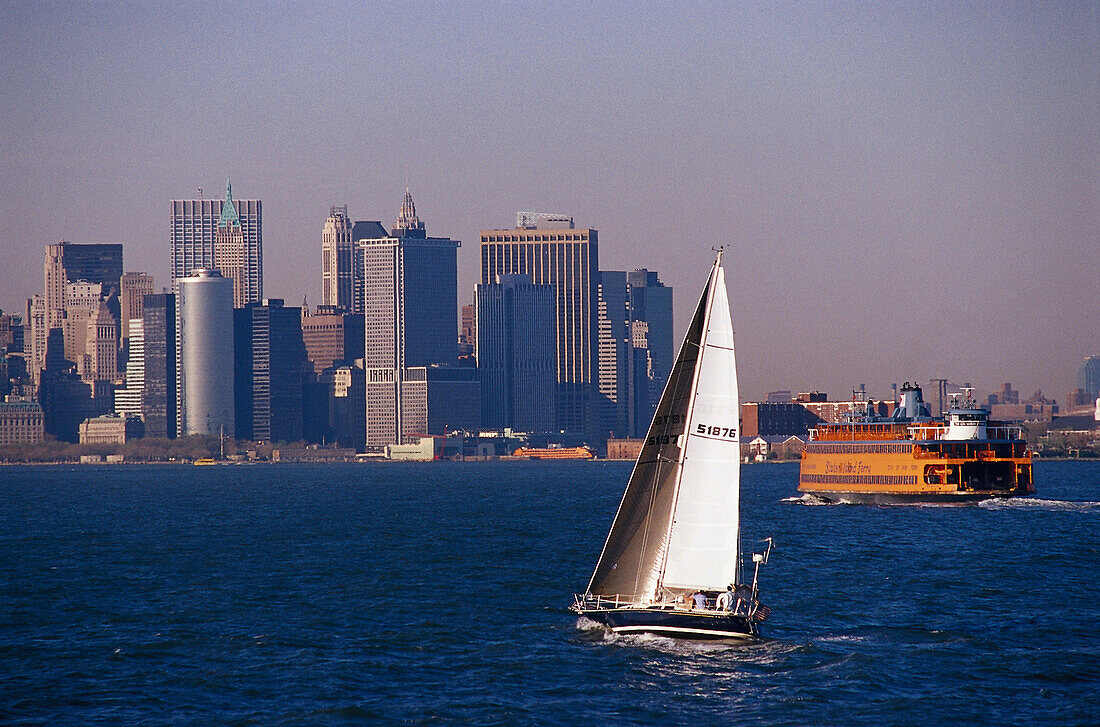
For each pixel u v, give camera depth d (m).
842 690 194.00
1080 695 192.62
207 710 186.00
